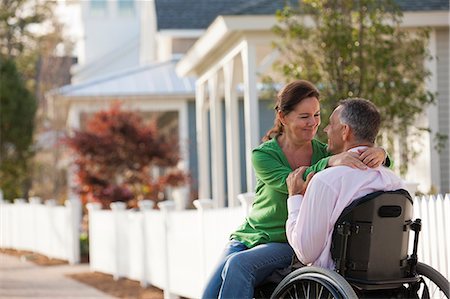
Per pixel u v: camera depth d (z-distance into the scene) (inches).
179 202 967.6
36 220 900.6
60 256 828.0
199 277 492.4
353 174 245.3
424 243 325.1
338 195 244.5
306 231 245.8
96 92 1192.8
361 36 539.2
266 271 260.4
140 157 938.1
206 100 946.7
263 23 652.7
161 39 1473.9
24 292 583.8
